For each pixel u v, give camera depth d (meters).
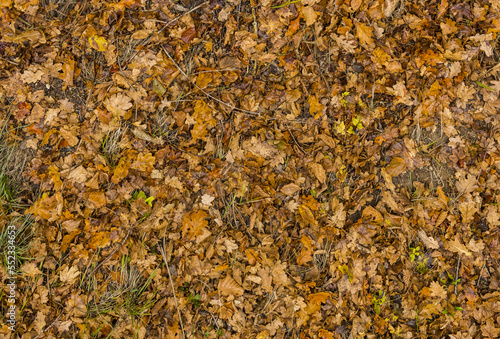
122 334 2.08
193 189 2.17
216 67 2.25
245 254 2.18
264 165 2.23
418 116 2.34
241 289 2.14
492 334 2.24
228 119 2.22
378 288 2.25
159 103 2.18
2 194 2.02
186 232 2.15
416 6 2.36
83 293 2.06
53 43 2.11
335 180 2.28
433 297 2.26
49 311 2.00
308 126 2.28
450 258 2.31
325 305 2.17
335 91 2.30
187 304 2.12
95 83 2.15
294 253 2.22
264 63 2.28
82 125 2.12
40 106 2.10
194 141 2.18
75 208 2.06
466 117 2.38
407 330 2.24
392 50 2.35
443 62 2.36
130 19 2.17
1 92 2.07
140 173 2.13
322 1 2.28
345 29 2.30
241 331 2.15
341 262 2.22
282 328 2.19
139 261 2.09
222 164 2.20
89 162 2.11
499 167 2.37
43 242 2.04
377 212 2.27
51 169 2.06
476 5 2.38
